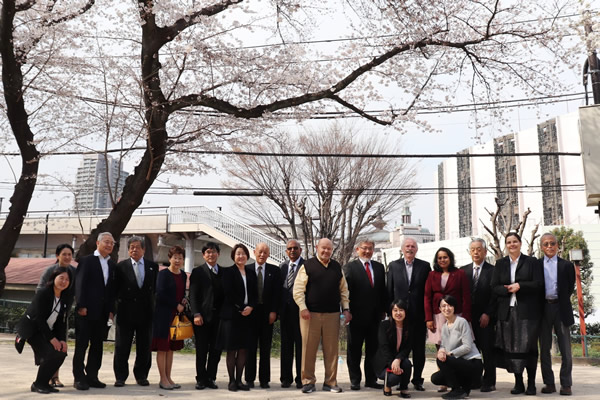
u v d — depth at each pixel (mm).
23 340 5609
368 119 10047
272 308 6496
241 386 6156
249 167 17953
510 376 7914
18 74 9141
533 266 6039
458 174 56250
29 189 9555
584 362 11805
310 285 6234
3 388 5898
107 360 9633
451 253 6289
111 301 6230
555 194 44562
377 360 6023
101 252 6234
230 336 6121
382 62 9586
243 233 22656
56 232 25844
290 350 6621
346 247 18562
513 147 49000
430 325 6207
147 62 9000
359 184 18266
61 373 7480
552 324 6020
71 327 14617
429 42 9508
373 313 6387
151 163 9172
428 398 5746
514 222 47562
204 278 6375
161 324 6172
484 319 6227
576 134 43656
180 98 9344
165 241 25188
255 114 9523
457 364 5648
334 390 6086
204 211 23891
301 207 17984
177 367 8797
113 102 10102
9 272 19938
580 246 25000
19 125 9383
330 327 6191
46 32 9211
